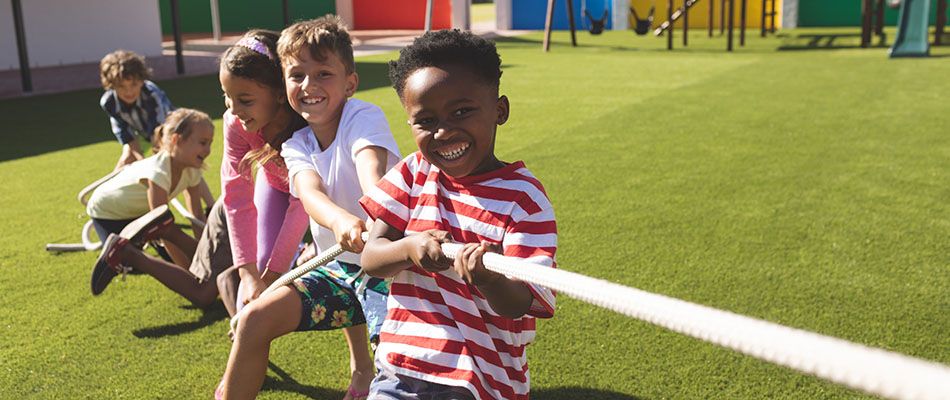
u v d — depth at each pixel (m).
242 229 2.64
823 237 4.05
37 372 2.81
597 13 24.92
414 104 1.56
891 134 6.80
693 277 3.52
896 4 17.83
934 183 5.12
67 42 16.16
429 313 1.68
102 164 6.41
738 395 2.54
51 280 3.76
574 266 3.68
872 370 0.53
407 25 26.72
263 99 2.33
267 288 2.34
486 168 1.68
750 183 5.21
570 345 2.91
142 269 3.31
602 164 5.83
